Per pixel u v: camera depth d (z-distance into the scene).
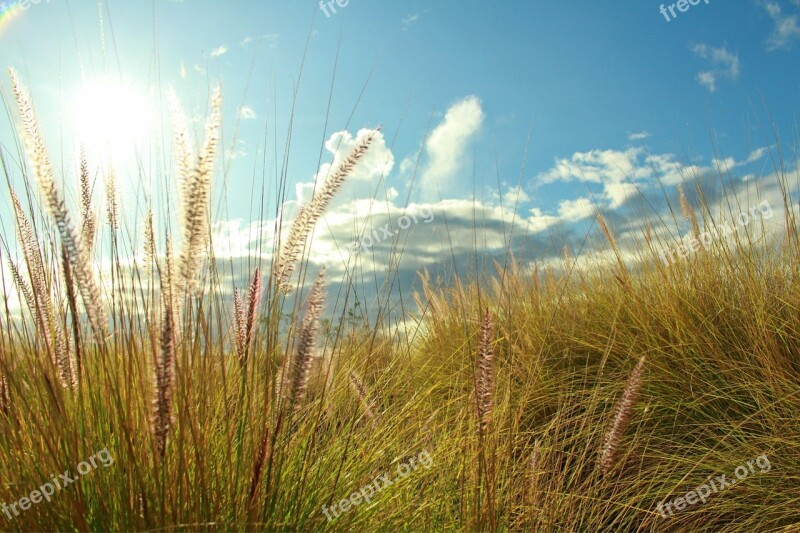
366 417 1.00
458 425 1.05
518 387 1.36
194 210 0.56
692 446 1.18
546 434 1.18
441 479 0.93
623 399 0.84
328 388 0.93
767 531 1.00
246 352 0.70
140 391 0.67
